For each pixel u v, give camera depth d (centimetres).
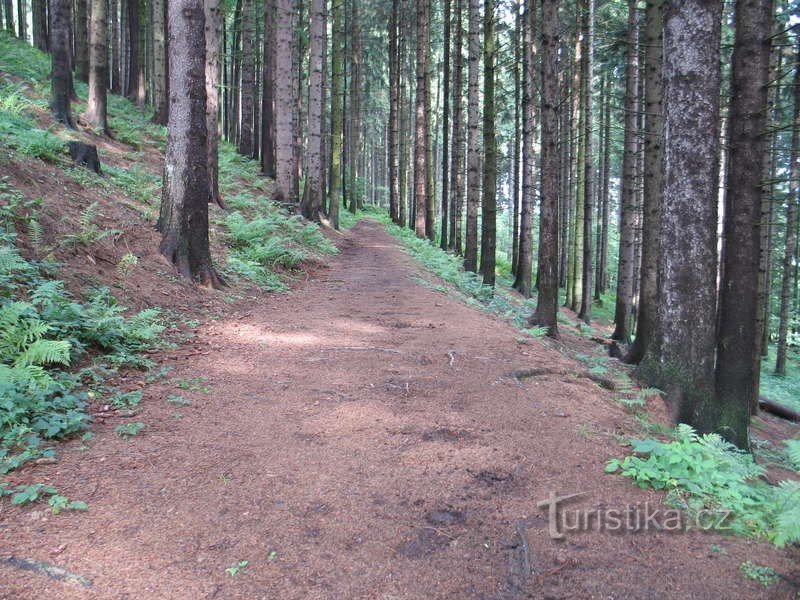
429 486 369
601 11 2139
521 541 309
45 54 2358
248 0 2561
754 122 709
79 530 294
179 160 890
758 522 335
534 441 443
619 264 1555
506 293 1992
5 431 381
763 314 1425
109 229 838
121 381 521
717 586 274
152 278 813
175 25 878
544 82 1056
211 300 861
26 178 824
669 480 371
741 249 703
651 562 293
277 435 439
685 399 634
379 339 747
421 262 1816
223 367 599
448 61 2539
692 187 625
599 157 3116
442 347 715
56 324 544
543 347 824
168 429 433
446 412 499
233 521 319
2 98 1347
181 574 271
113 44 2923
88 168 1079
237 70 3391
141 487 345
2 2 3544
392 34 3088
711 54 611
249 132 2667
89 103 1595
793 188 1812
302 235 1595
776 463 697
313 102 1989
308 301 1007
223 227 1290
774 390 1620
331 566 286
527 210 2162
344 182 4028
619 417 539
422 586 274
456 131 2408
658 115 1113
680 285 638
